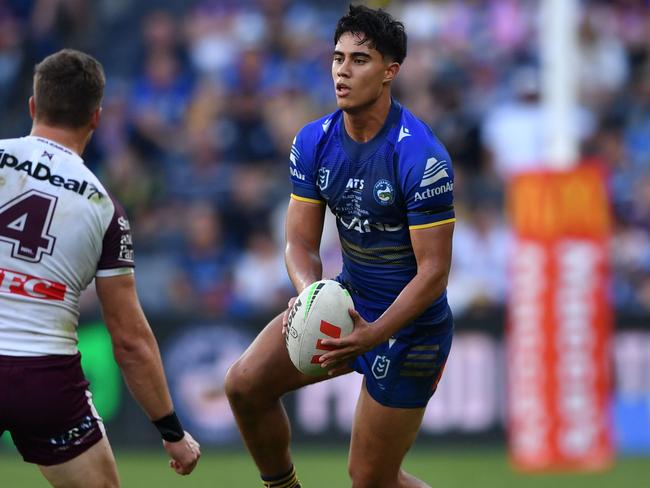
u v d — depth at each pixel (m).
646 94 52.00
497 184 44.47
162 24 55.69
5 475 33.28
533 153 47.72
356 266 18.98
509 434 38.12
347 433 38.06
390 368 18.67
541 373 35.22
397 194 17.95
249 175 47.88
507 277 43.16
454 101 48.78
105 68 55.84
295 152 18.80
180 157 49.12
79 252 15.76
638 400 38.69
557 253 35.09
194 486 31.09
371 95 17.59
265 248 44.41
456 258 43.09
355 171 18.11
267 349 18.70
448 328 19.16
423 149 17.64
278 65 52.75
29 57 56.28
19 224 15.61
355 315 17.30
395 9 53.47
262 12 55.22
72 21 57.38
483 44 52.81
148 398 16.38
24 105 55.75
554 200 34.97
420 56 50.84
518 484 31.73
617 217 45.75
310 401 38.22
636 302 43.91
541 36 52.38
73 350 15.95
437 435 38.31
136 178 47.44
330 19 55.03
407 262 18.59
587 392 35.22
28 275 15.59
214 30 54.59
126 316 16.12
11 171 15.75
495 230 43.56
